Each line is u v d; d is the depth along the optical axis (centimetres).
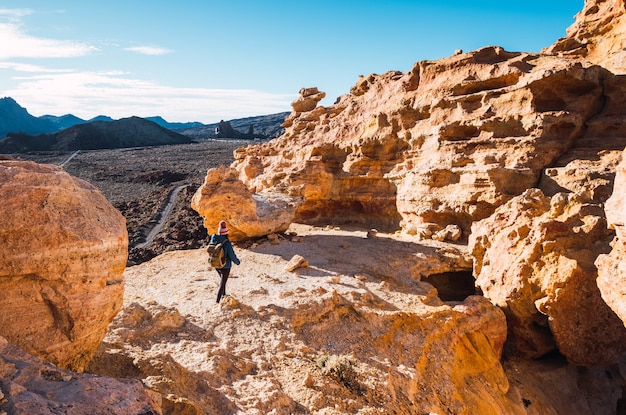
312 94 3712
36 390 436
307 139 3084
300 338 996
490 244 1420
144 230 4056
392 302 1256
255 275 1451
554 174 1681
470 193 1842
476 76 2139
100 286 570
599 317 1116
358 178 2559
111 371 671
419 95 2375
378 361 950
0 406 388
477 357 1145
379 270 1535
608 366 1317
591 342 1132
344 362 865
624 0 2264
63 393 436
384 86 2778
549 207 1341
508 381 1187
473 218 1850
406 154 2339
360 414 741
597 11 2505
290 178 2641
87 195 602
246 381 764
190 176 7538
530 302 1216
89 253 553
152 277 1456
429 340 1093
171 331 930
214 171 1898
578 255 1124
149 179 7212
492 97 2014
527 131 1841
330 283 1355
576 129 1789
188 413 579
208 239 3409
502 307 1290
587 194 1268
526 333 1262
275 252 1777
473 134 2042
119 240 605
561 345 1155
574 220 1198
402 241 1969
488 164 1838
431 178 2031
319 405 737
